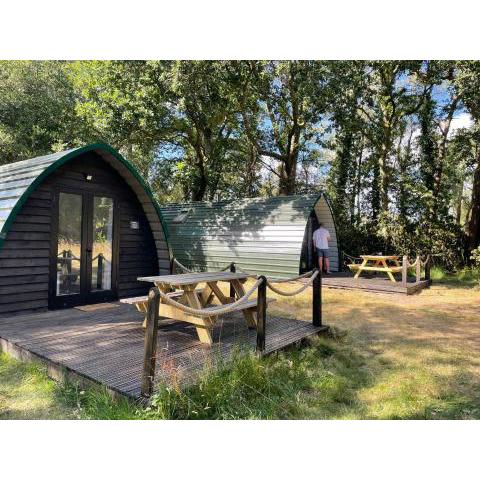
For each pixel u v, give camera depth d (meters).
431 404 4.12
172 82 11.95
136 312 7.34
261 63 12.55
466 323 7.72
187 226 15.33
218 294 6.77
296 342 5.75
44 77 18.80
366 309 8.99
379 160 18.97
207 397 3.81
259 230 13.28
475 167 18.06
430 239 16.20
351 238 17.06
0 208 6.74
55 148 15.76
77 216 7.88
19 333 5.76
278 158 18.03
